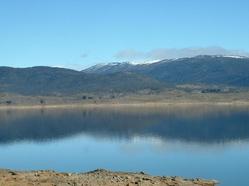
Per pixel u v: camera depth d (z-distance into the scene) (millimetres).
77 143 118062
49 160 86500
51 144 116625
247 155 86062
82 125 177625
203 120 188250
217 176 61250
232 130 143500
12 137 136000
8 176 35500
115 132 147375
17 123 190750
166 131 146500
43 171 38781
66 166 77750
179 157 85250
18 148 108312
